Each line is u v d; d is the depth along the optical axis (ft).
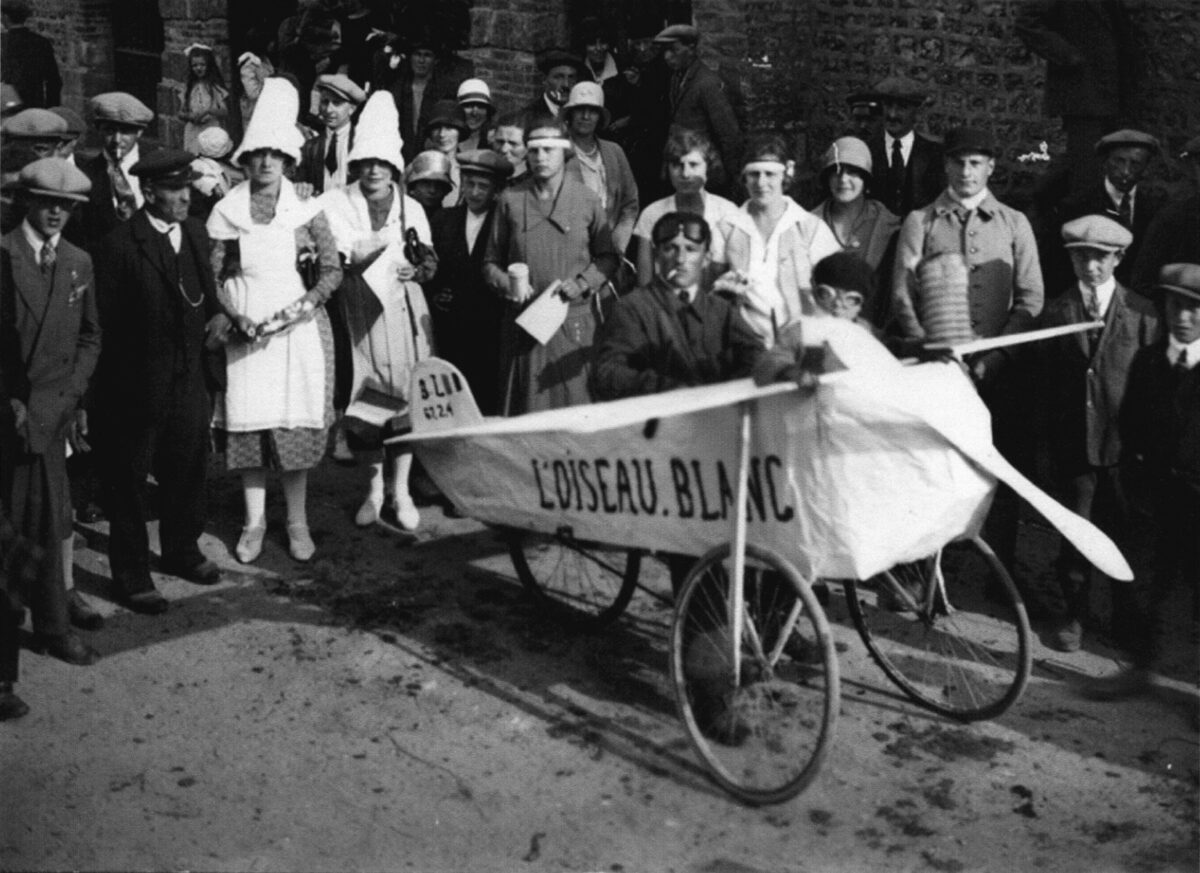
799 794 16.97
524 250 23.45
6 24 46.34
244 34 51.49
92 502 25.52
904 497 16.29
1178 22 28.50
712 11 34.04
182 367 22.17
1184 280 19.10
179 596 22.74
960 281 18.08
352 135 29.96
